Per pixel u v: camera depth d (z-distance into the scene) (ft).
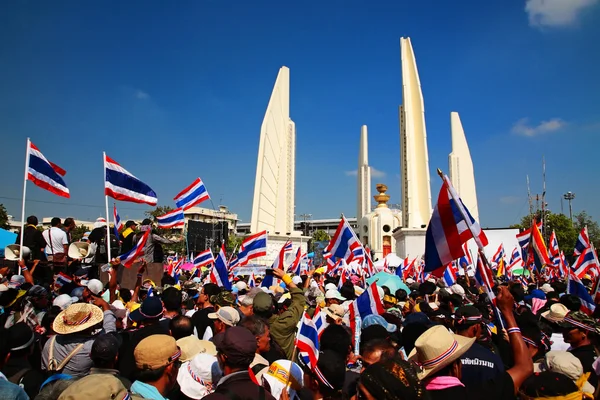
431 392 13.62
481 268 18.72
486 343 22.30
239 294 39.99
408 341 19.92
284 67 182.70
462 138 189.57
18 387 13.87
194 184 56.65
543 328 27.09
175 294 27.25
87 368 19.83
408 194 163.02
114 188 44.83
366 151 282.97
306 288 39.88
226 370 15.08
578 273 58.85
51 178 44.78
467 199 183.52
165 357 15.46
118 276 48.01
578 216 244.01
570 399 14.52
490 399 13.84
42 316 27.55
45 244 46.06
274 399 14.73
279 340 23.40
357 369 22.09
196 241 169.07
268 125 170.60
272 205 170.81
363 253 42.96
